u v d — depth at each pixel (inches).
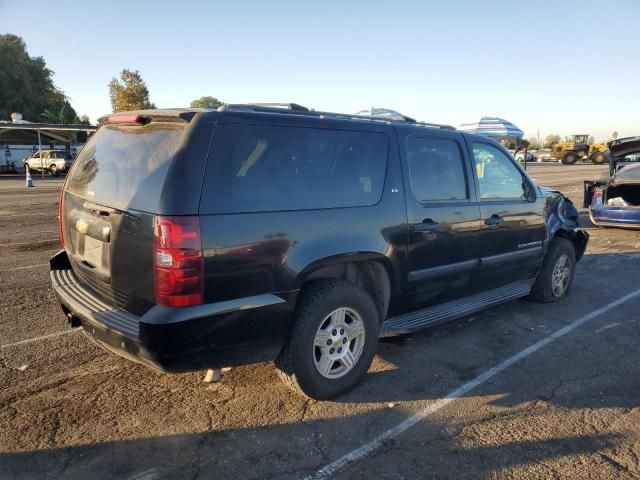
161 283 108.8
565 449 118.0
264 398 139.6
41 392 140.2
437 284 166.7
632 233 418.0
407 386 148.0
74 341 175.3
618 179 408.5
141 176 117.5
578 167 1630.2
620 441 121.4
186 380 148.9
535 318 207.6
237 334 117.6
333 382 137.9
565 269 231.6
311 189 131.3
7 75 2006.6
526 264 207.0
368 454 115.4
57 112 2236.7
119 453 114.0
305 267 126.5
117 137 135.5
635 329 195.5
